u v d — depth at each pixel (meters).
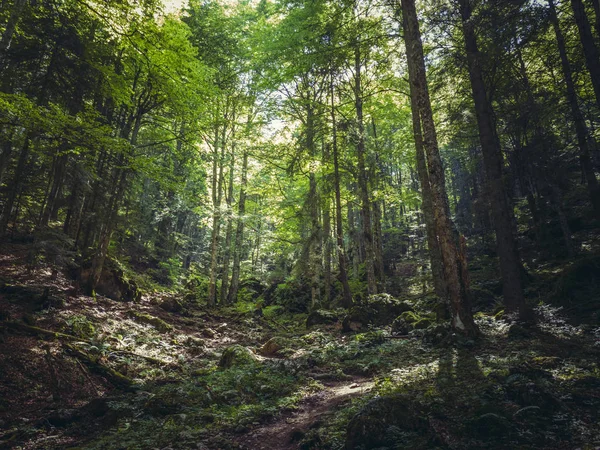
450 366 7.71
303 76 22.42
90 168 15.34
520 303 11.23
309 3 18.34
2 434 6.57
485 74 15.38
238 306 25.42
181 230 33.66
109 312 14.41
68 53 13.68
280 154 20.97
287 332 19.03
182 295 25.14
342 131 19.64
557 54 15.09
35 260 14.05
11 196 13.88
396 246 36.31
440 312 12.79
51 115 10.03
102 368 9.86
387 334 12.91
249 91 24.45
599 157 15.12
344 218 36.19
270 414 7.23
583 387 5.57
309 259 20.73
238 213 26.78
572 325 9.70
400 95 22.52
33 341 9.76
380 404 5.27
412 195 22.81
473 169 27.27
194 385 9.24
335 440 5.19
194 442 5.97
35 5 13.68
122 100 15.12
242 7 25.91
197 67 16.11
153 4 11.40
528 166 16.42
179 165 24.52
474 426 4.81
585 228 18.11
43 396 8.27
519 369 6.39
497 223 12.67
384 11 16.92
